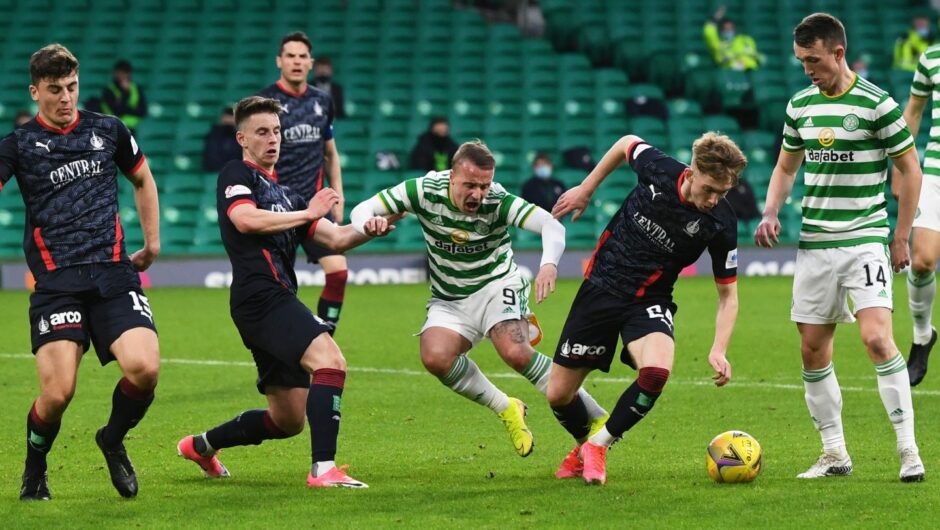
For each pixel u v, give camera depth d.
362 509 20.36
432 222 23.77
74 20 85.00
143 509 20.58
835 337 44.78
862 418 29.53
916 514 19.56
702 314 52.84
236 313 22.42
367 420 30.17
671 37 87.00
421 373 37.91
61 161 21.20
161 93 79.44
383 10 87.62
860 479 22.56
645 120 79.50
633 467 24.14
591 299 22.73
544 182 68.44
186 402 32.72
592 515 19.77
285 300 22.25
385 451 26.33
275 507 20.59
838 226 22.97
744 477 22.22
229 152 72.06
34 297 21.22
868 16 89.50
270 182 22.84
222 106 79.25
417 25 86.62
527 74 83.00
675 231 21.89
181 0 86.94
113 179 21.78
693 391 34.03
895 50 84.31
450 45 84.81
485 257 24.28
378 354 42.03
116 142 21.83
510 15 93.94
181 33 84.44
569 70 83.75
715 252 22.14
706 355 41.09
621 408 21.95
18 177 21.22
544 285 22.50
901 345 43.12
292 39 37.47
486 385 24.39
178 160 75.12
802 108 23.20
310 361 21.97
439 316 24.53
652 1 89.50
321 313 39.66
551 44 88.62
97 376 37.41
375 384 35.81
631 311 22.50
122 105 73.50
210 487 22.53
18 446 26.94
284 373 22.70
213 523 19.52
